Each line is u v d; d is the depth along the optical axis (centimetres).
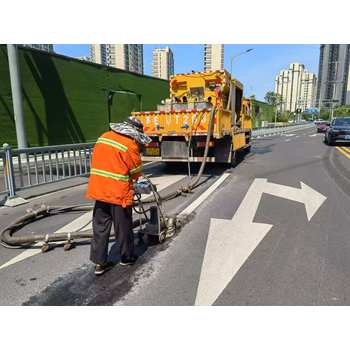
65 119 1593
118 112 2003
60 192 768
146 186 418
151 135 948
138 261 386
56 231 495
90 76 1747
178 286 329
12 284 339
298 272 355
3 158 639
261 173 980
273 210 580
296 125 6012
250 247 420
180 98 1119
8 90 1311
